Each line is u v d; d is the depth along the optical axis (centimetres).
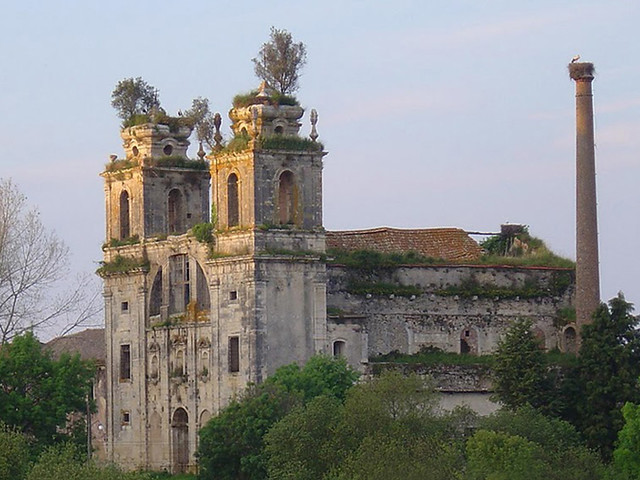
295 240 16412
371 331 16838
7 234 16438
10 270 16388
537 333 17438
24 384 15988
